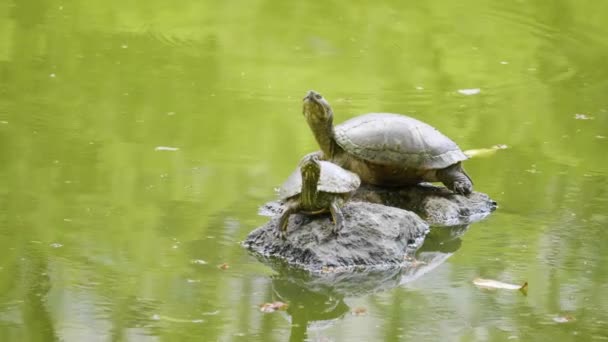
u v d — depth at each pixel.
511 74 21.61
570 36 24.95
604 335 9.22
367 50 23.30
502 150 15.87
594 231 12.19
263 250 11.22
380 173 12.62
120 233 11.72
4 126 16.11
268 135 16.41
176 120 17.06
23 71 19.80
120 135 15.98
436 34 24.83
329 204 10.93
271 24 25.14
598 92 20.08
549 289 10.40
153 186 13.52
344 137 12.63
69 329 9.15
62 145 15.28
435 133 12.96
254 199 13.09
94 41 22.52
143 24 24.27
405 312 9.80
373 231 11.08
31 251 11.05
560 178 14.37
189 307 9.74
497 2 27.92
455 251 11.52
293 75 20.83
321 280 10.50
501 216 12.73
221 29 24.28
